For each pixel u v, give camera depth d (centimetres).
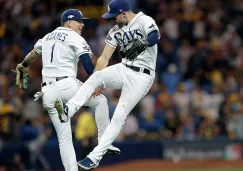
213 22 8381
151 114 6581
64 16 3316
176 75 7281
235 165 6378
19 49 7425
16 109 6041
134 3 8250
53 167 6000
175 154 6419
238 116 6825
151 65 3119
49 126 6266
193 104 6844
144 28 3058
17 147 5850
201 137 6656
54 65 3269
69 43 3247
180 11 8419
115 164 6275
